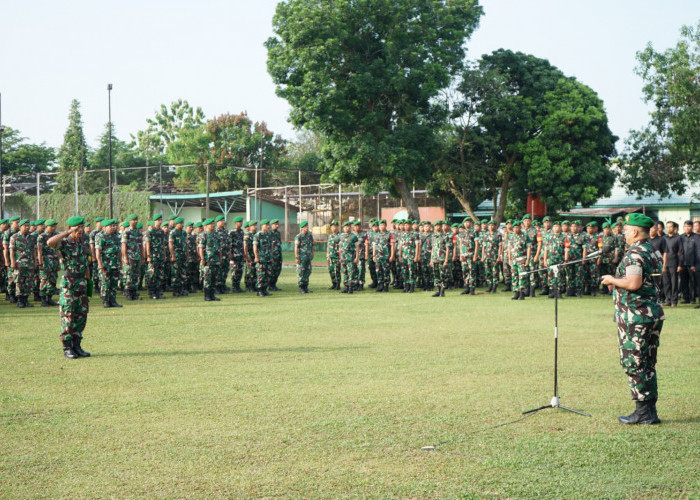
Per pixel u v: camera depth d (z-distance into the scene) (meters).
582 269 17.75
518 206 38.78
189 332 11.05
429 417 5.93
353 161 30.45
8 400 6.54
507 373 7.74
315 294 18.62
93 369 8.02
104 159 76.94
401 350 9.27
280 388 7.02
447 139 36.09
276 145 68.06
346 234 19.08
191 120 83.25
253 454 4.97
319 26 30.70
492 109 34.91
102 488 4.34
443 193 37.97
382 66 31.03
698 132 30.39
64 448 5.12
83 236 8.92
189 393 6.81
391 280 23.47
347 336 10.57
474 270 18.31
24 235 15.29
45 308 15.12
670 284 15.47
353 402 6.43
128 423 5.77
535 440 5.29
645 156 35.16
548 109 34.69
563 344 9.76
